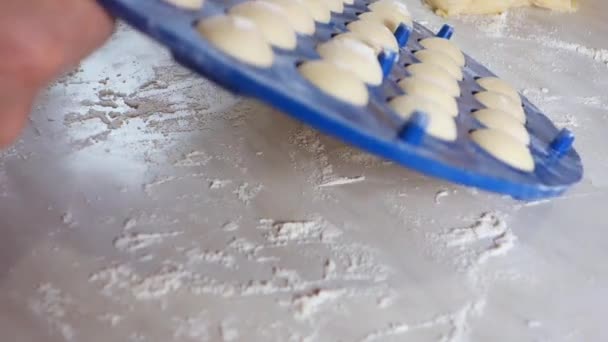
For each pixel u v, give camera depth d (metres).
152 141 0.49
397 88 0.47
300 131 0.52
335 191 0.48
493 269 0.45
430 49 0.54
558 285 0.45
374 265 0.44
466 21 0.76
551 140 0.50
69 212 0.43
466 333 0.41
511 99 0.52
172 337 0.38
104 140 0.49
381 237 0.45
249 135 0.51
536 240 0.47
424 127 0.41
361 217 0.46
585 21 0.81
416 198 0.49
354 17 0.53
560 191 0.46
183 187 0.46
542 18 0.81
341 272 0.43
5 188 0.44
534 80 0.65
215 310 0.40
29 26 0.38
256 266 0.42
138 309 0.39
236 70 0.39
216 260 0.42
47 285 0.40
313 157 0.50
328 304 0.41
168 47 0.39
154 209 0.44
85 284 0.40
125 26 0.60
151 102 0.53
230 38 0.40
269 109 0.53
